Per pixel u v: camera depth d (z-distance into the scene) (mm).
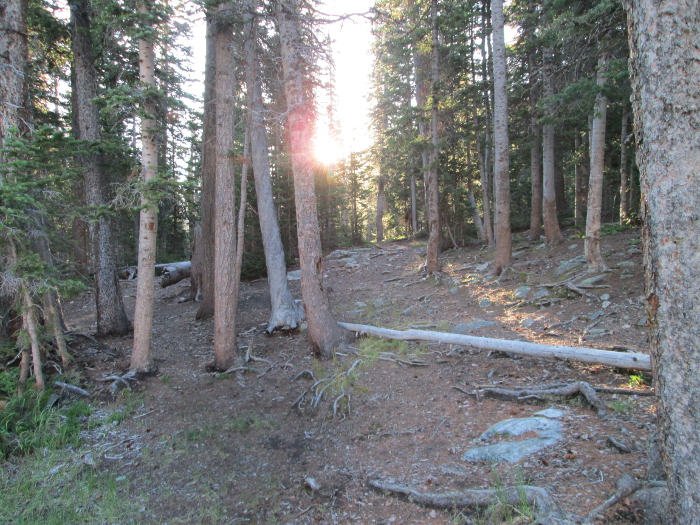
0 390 7484
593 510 3305
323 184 26078
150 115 7816
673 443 2500
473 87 17969
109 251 11719
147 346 8758
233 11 8508
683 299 2400
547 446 4609
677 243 2412
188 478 5531
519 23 16047
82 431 6801
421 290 14320
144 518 4758
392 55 17391
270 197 12141
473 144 22609
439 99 14633
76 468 5809
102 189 11266
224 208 8852
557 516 3287
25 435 6469
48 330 8266
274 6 9328
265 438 6391
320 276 9367
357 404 6895
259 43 11570
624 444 4309
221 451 6109
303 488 5031
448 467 4746
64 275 8141
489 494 3857
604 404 5324
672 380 2477
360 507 4461
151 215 8477
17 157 6980
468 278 14125
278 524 4445
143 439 6539
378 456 5422
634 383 5879
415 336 8766
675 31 2369
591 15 8805
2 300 8531
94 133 10844
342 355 8789
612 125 18422
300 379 8242
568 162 19984
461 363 7863
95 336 11602
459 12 14039
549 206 15555
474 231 23906
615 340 7402
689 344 2389
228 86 8641
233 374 8695
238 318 13500
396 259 21547
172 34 8148
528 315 9812
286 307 11609
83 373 8703
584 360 6352
